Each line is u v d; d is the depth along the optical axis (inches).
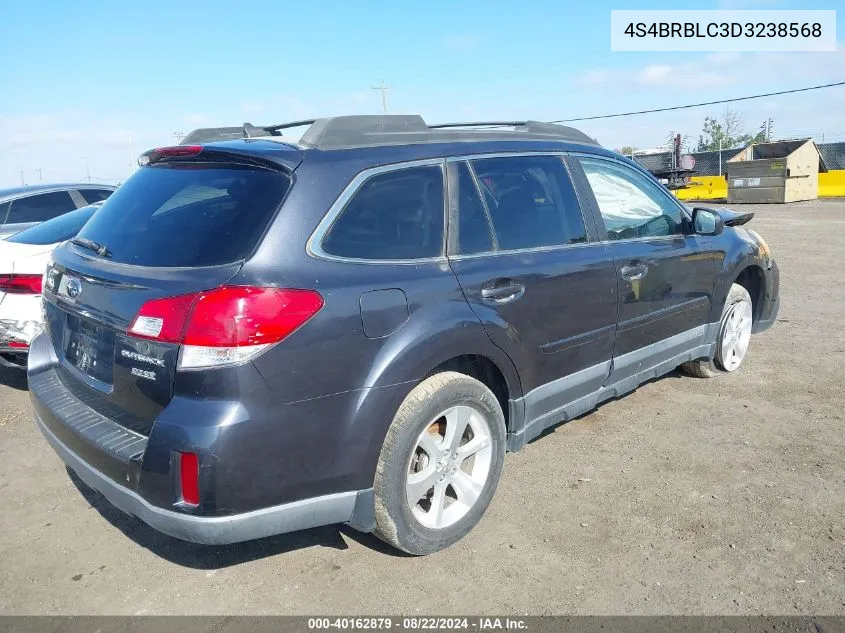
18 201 328.8
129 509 102.9
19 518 137.9
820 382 206.5
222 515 96.3
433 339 113.7
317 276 103.2
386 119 124.5
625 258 156.9
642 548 123.3
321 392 102.3
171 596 112.7
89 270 113.6
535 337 135.2
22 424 185.8
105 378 110.0
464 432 127.9
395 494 111.9
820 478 147.5
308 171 108.6
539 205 143.0
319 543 127.8
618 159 167.9
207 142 127.8
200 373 94.9
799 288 356.5
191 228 108.0
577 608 107.7
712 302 192.4
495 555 122.3
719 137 2765.7
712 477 149.0
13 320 189.3
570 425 178.4
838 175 1159.0
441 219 123.8
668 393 199.8
